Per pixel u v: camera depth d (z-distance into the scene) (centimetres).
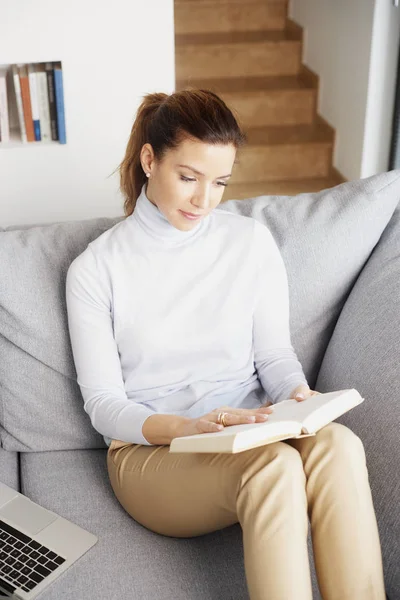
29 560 137
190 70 473
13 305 162
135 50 274
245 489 126
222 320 156
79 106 279
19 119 282
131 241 155
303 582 119
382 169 396
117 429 148
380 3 356
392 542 139
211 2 484
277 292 162
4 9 259
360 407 154
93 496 155
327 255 173
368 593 123
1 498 152
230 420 135
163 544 143
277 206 180
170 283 155
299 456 129
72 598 131
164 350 154
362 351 161
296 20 481
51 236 170
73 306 155
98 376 153
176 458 141
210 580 135
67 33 266
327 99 440
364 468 131
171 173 145
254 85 463
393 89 375
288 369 159
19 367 166
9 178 285
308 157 440
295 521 122
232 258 158
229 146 143
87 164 288
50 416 167
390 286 165
